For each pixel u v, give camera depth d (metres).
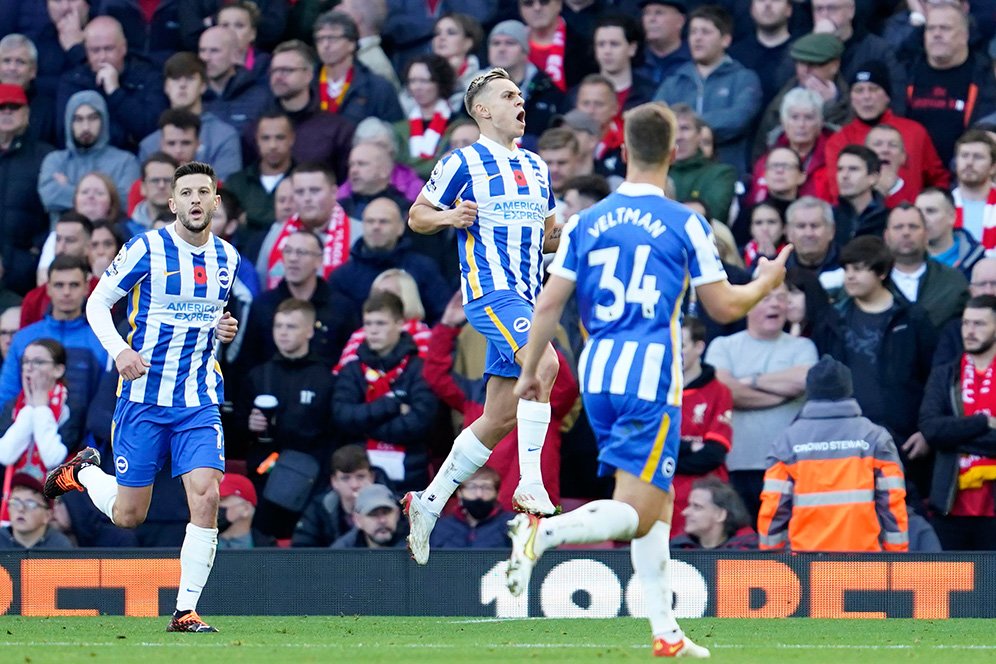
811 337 33.94
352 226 38.50
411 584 29.38
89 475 25.69
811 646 21.59
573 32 42.66
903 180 37.56
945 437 31.50
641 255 17.25
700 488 30.52
